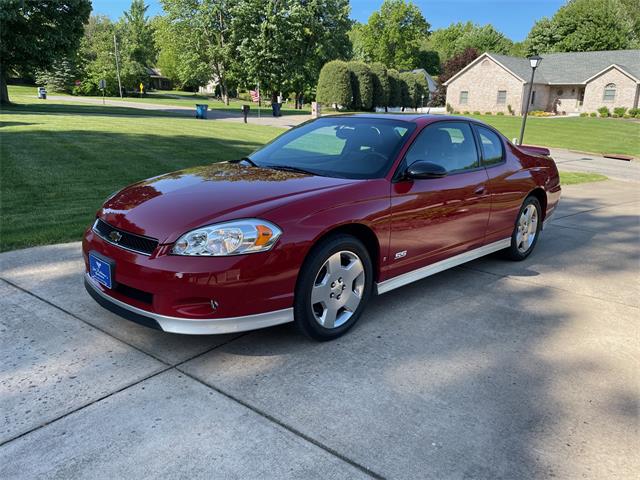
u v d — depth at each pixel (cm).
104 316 352
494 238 477
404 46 8075
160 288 276
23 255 471
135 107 3953
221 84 5622
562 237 654
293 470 214
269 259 284
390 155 372
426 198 377
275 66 4884
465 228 428
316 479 210
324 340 329
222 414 250
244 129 2114
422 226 378
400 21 7944
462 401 269
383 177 356
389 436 238
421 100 5578
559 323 378
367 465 219
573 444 238
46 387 268
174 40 5391
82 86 6406
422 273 397
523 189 498
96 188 773
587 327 373
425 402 267
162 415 248
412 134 389
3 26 2848
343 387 278
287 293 296
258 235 282
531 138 2836
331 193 323
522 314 392
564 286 462
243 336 334
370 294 356
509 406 267
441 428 246
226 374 287
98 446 225
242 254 277
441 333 351
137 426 239
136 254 286
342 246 320
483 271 498
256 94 2978
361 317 373
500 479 214
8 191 730
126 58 6856
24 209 635
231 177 356
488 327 365
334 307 328
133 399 260
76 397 260
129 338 324
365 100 4234
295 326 313
